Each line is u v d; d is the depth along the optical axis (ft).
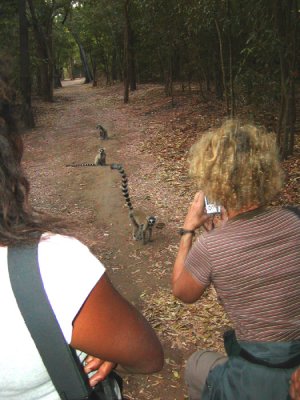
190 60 55.67
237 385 5.32
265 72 32.55
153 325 14.06
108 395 3.91
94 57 108.68
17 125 3.38
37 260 3.05
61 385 3.22
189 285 5.61
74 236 3.41
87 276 3.15
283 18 27.12
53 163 35.86
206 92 58.44
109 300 3.28
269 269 5.27
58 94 92.79
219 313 14.19
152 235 20.99
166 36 49.96
